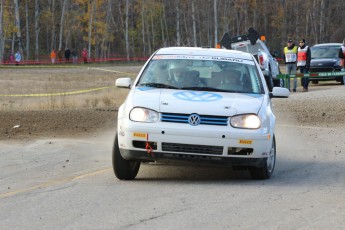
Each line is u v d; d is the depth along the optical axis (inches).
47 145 1288.1
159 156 863.1
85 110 1951.3
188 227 642.8
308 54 2810.0
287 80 2758.4
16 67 6102.4
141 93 920.9
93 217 685.3
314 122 1715.1
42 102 2352.4
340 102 2143.2
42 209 727.1
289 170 1017.5
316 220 672.4
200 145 850.1
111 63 7440.9
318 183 890.7
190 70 996.6
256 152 863.7
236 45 2842.0
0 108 2132.1
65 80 4500.5
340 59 3189.0
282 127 1612.9
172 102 878.4
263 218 680.4
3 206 746.8
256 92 968.3
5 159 1117.1
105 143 1338.6
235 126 859.4
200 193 809.5
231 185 871.7
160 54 1049.5
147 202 756.0
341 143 1327.5
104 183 887.7
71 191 829.2
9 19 7544.3
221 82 973.2
